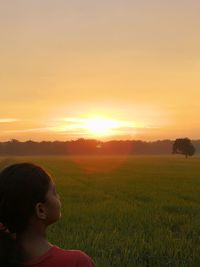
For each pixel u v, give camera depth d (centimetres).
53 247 240
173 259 959
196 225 1477
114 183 3744
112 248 1037
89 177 4659
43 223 241
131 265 905
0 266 225
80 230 1331
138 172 5656
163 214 1755
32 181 235
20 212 234
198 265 938
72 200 2398
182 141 15625
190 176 4759
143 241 1119
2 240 232
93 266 240
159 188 3197
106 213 1773
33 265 232
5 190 233
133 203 2203
